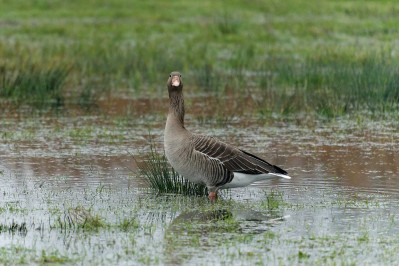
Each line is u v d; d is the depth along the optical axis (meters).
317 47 30.55
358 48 29.34
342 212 11.13
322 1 41.72
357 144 16.38
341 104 20.73
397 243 9.58
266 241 9.72
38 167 14.37
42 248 9.49
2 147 16.22
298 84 24.12
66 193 12.45
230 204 11.77
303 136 17.34
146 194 12.50
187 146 11.85
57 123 19.23
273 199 11.96
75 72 27.39
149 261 8.94
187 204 11.85
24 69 24.67
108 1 43.62
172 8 41.94
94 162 14.82
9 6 41.72
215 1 43.47
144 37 34.62
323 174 13.64
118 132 18.00
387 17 36.97
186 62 29.27
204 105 21.81
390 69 23.14
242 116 20.06
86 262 8.94
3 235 10.06
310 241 9.70
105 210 11.41
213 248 9.44
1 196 12.20
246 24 36.50
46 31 35.53
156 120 19.69
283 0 42.09
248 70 28.27
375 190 12.48
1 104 21.89
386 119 19.36
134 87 25.64
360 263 8.83
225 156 11.82
